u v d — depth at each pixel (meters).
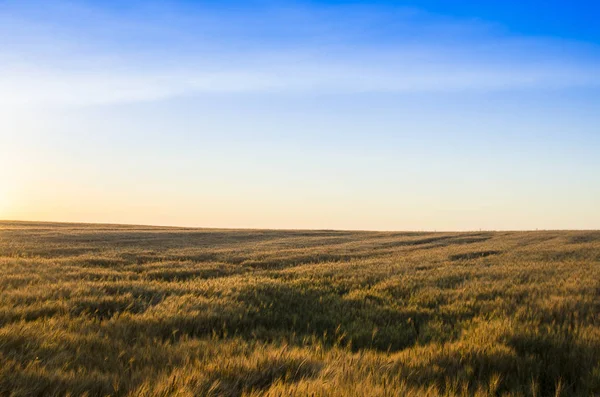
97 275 17.45
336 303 11.76
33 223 93.06
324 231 74.31
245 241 51.59
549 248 33.78
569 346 7.24
